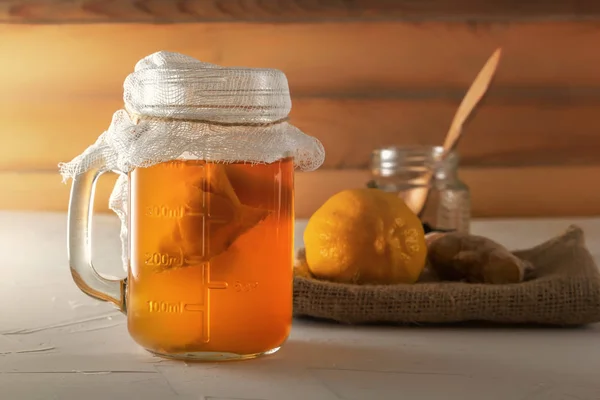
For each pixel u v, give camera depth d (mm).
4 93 1313
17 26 1302
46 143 1320
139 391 553
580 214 1334
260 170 591
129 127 594
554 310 676
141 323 599
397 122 1309
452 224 900
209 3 1290
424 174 899
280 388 558
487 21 1302
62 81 1311
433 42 1301
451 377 577
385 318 683
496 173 1324
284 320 606
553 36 1307
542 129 1321
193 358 600
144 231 595
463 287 684
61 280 862
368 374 582
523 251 764
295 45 1298
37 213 1304
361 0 1291
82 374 581
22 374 582
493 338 662
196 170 586
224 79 584
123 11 1296
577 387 561
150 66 625
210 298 588
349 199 717
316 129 1310
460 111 947
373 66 1302
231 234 587
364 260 704
